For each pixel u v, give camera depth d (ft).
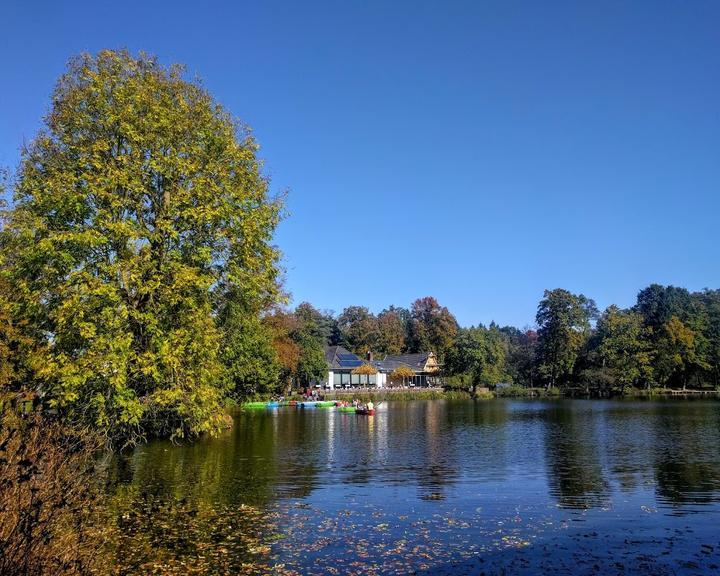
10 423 25.80
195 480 62.69
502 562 35.91
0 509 22.30
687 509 50.24
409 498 54.85
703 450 89.10
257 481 62.80
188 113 65.00
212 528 42.91
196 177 60.13
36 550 23.41
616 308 341.21
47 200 53.57
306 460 79.10
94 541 30.60
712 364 329.11
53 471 26.32
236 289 66.90
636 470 71.00
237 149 65.36
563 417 163.02
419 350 437.99
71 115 59.57
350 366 340.39
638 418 153.58
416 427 135.44
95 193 54.24
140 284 54.90
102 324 53.57
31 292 52.42
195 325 56.80
